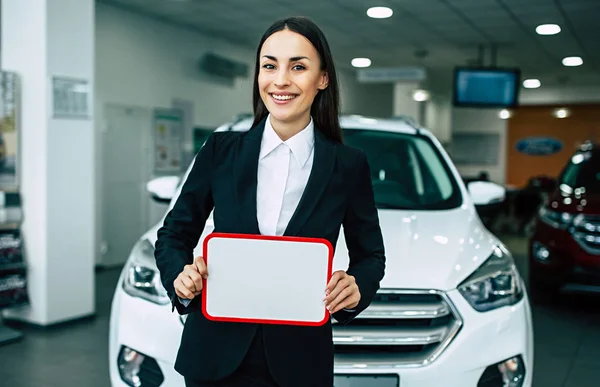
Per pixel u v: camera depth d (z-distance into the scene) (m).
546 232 5.52
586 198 5.52
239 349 1.28
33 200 4.72
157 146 8.45
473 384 2.23
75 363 3.91
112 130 7.69
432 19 8.52
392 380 2.17
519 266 8.42
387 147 3.53
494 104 10.38
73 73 4.85
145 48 8.20
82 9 4.88
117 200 7.82
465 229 2.80
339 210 1.33
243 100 10.48
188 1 7.51
